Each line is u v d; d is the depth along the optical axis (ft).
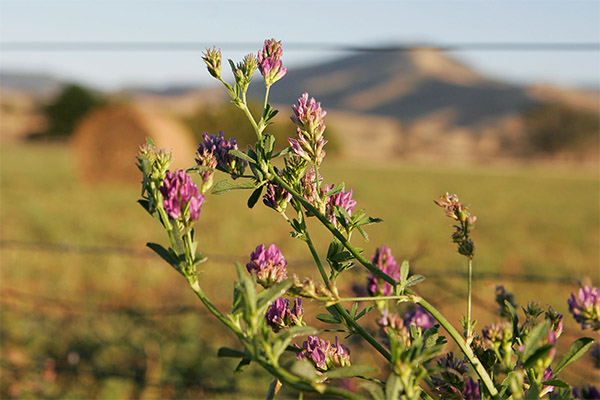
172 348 18.04
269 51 3.59
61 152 159.22
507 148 307.99
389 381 2.52
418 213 72.33
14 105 252.83
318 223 51.70
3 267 31.04
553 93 574.56
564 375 12.28
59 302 22.44
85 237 43.50
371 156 263.08
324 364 3.31
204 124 146.10
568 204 98.89
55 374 16.65
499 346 3.01
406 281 3.16
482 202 96.12
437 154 290.35
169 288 27.30
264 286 3.36
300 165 3.68
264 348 2.62
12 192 72.95
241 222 54.95
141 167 2.93
